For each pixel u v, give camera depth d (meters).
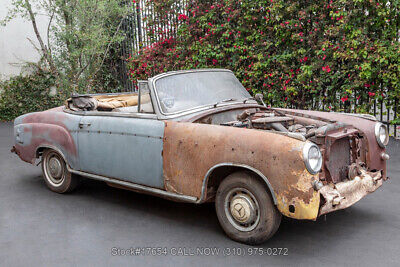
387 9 7.05
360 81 7.42
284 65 8.20
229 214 3.64
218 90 4.53
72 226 4.15
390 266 3.10
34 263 3.35
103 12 12.05
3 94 12.97
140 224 4.16
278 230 3.86
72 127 4.86
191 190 3.74
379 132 4.09
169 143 3.84
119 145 4.30
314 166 3.08
